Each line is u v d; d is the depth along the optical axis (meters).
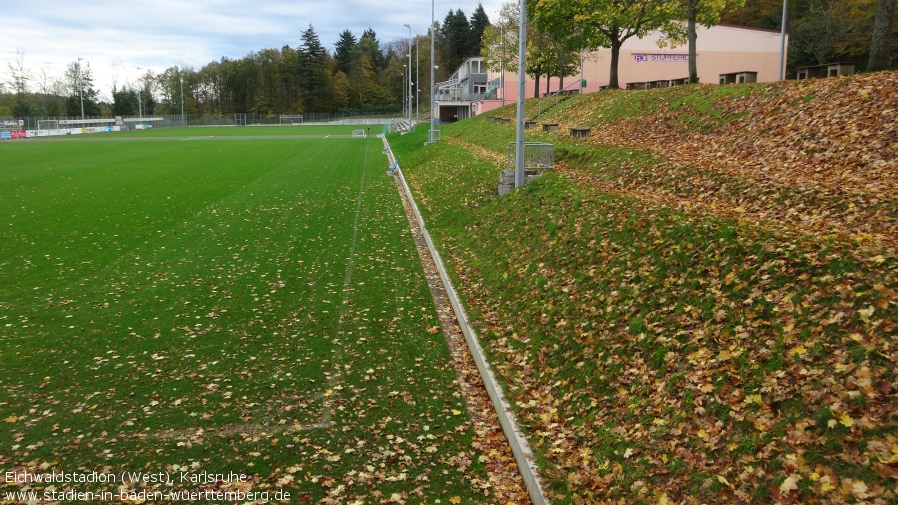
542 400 7.53
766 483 4.71
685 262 8.43
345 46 146.38
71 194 25.02
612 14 30.36
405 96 131.38
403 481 6.21
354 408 7.77
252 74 133.38
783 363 5.76
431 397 8.08
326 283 13.12
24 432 7.14
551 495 5.68
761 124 15.85
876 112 12.88
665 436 5.81
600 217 11.44
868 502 4.15
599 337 8.12
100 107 128.88
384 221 19.83
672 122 19.97
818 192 10.26
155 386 8.35
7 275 13.57
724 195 12.05
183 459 6.61
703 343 6.74
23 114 108.88
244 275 13.65
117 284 12.94
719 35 56.00
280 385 8.41
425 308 11.59
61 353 9.41
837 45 44.09
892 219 8.67
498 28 57.69
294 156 43.28
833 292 6.28
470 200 18.67
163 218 19.98
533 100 43.31
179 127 113.06
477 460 6.61
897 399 4.77
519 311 10.30
